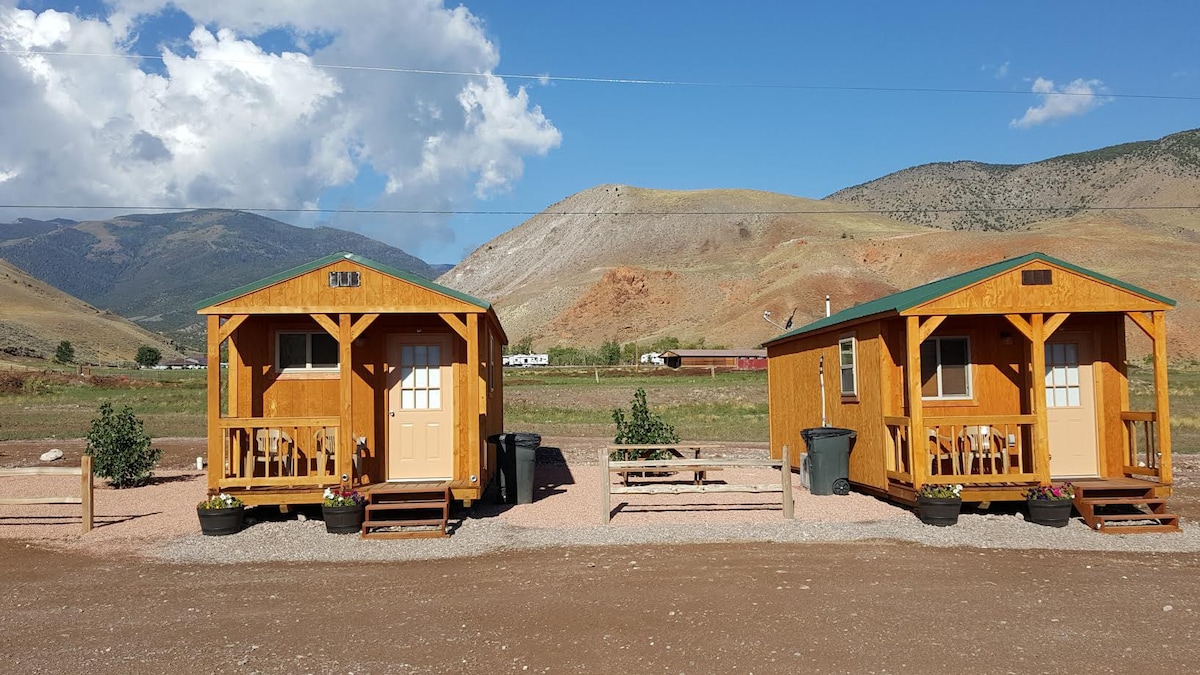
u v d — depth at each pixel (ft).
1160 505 36.58
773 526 35.27
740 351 293.84
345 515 34.60
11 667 19.38
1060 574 27.22
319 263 37.32
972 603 23.75
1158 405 37.76
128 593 25.82
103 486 48.60
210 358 36.83
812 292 410.93
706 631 21.47
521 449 42.01
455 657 19.86
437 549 31.91
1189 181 649.20
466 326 37.83
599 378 202.49
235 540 33.83
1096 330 41.52
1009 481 37.35
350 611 23.65
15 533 35.45
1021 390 41.73
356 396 40.24
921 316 37.86
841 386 46.75
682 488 36.63
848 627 21.63
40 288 633.20
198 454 67.41
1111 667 18.76
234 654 20.18
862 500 42.45
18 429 86.28
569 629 21.80
